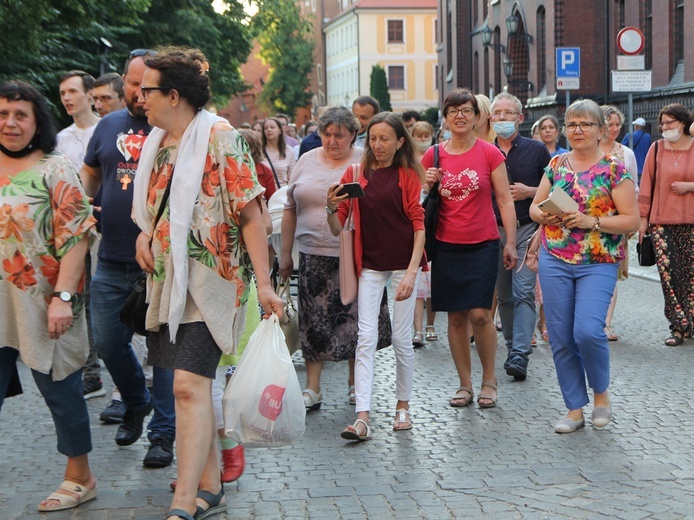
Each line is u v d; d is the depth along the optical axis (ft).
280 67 471.62
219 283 23.44
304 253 37.63
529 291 42.39
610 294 33.91
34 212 24.91
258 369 24.68
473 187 36.70
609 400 34.60
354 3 483.92
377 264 33.94
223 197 23.47
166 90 23.36
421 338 50.83
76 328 25.80
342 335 37.63
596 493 26.68
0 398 25.86
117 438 32.27
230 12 184.14
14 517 25.68
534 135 57.06
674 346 49.44
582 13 167.02
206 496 25.44
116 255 31.07
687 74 136.26
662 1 142.61
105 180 31.37
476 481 28.09
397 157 34.01
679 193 50.42
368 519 25.11
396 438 33.30
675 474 28.32
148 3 109.70
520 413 36.35
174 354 23.75
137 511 26.03
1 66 94.63
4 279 24.98
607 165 33.68
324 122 37.24
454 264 36.91
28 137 25.11
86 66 107.55
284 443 25.02
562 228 33.91
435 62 469.16
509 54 198.29
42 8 84.74
